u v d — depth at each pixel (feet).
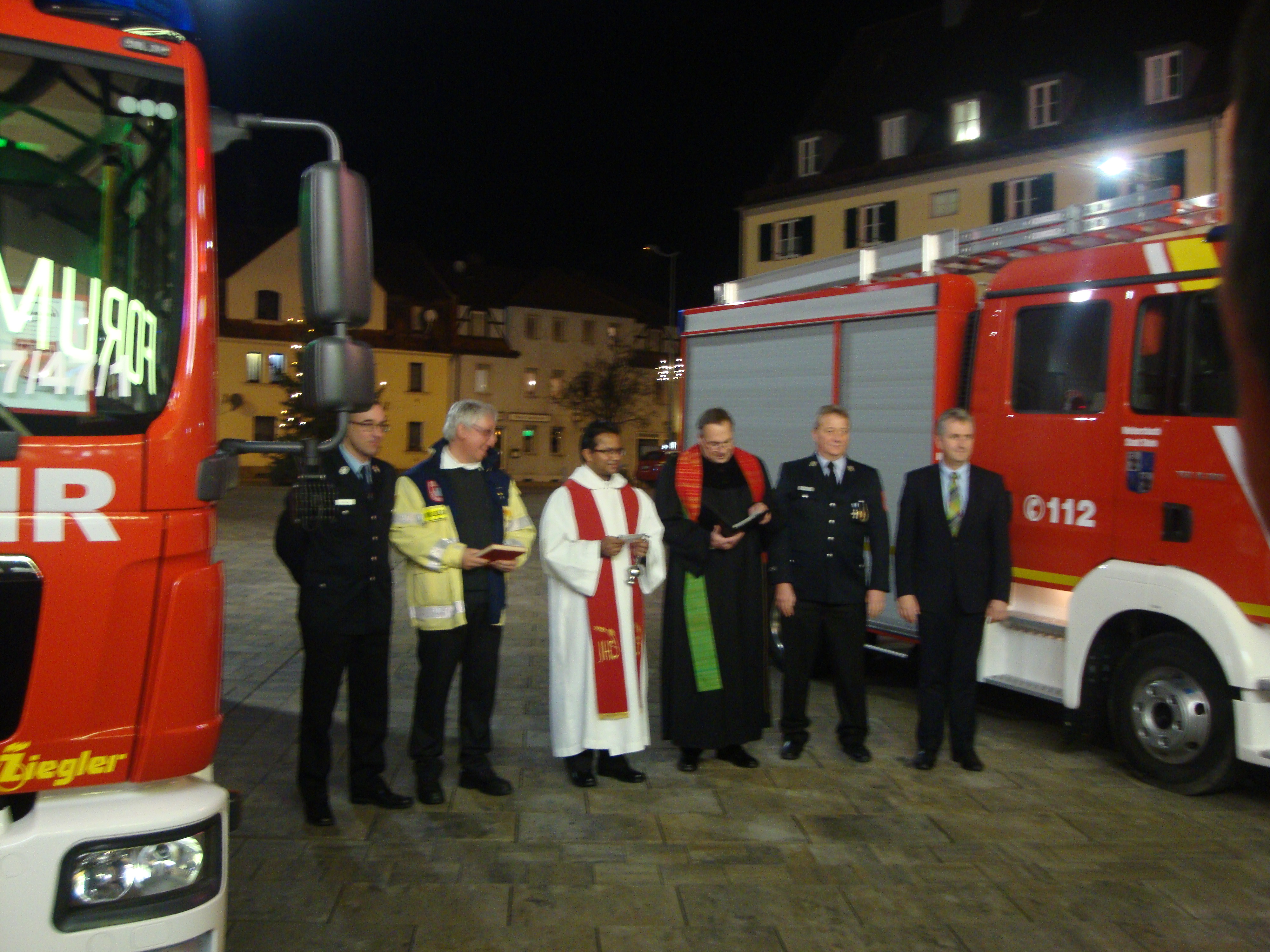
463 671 17.71
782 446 27.40
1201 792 17.60
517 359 175.94
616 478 18.72
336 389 9.37
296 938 12.41
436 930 12.69
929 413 23.31
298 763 16.67
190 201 8.82
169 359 8.46
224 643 28.99
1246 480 1.38
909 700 25.03
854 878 14.48
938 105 115.96
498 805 17.06
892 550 24.36
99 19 8.86
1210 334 17.79
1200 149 94.48
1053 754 20.49
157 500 8.23
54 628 7.85
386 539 16.37
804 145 127.13
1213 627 17.08
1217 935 13.01
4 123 8.50
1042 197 105.19
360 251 9.44
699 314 30.42
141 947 7.84
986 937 12.86
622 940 12.58
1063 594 20.16
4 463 7.82
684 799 17.57
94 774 7.97
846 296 25.48
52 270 8.30
